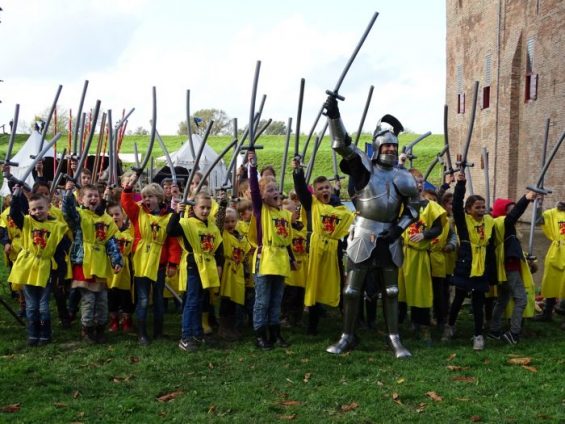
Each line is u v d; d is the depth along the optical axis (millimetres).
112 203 8695
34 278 7570
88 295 7703
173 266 7941
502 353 7473
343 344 7582
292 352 7512
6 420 5527
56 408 5805
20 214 7559
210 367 6969
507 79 26188
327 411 5785
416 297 7980
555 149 8133
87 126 11188
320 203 8164
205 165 19672
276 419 5613
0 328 8469
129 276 8312
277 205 7855
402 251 7562
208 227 7750
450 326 8086
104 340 7898
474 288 7676
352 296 7523
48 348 7547
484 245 7738
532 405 5883
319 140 9148
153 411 5793
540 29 23875
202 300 7801
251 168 7676
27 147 20781
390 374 6762
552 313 9727
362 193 7465
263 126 8828
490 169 27797
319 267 8125
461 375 6730
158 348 7609
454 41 32250
